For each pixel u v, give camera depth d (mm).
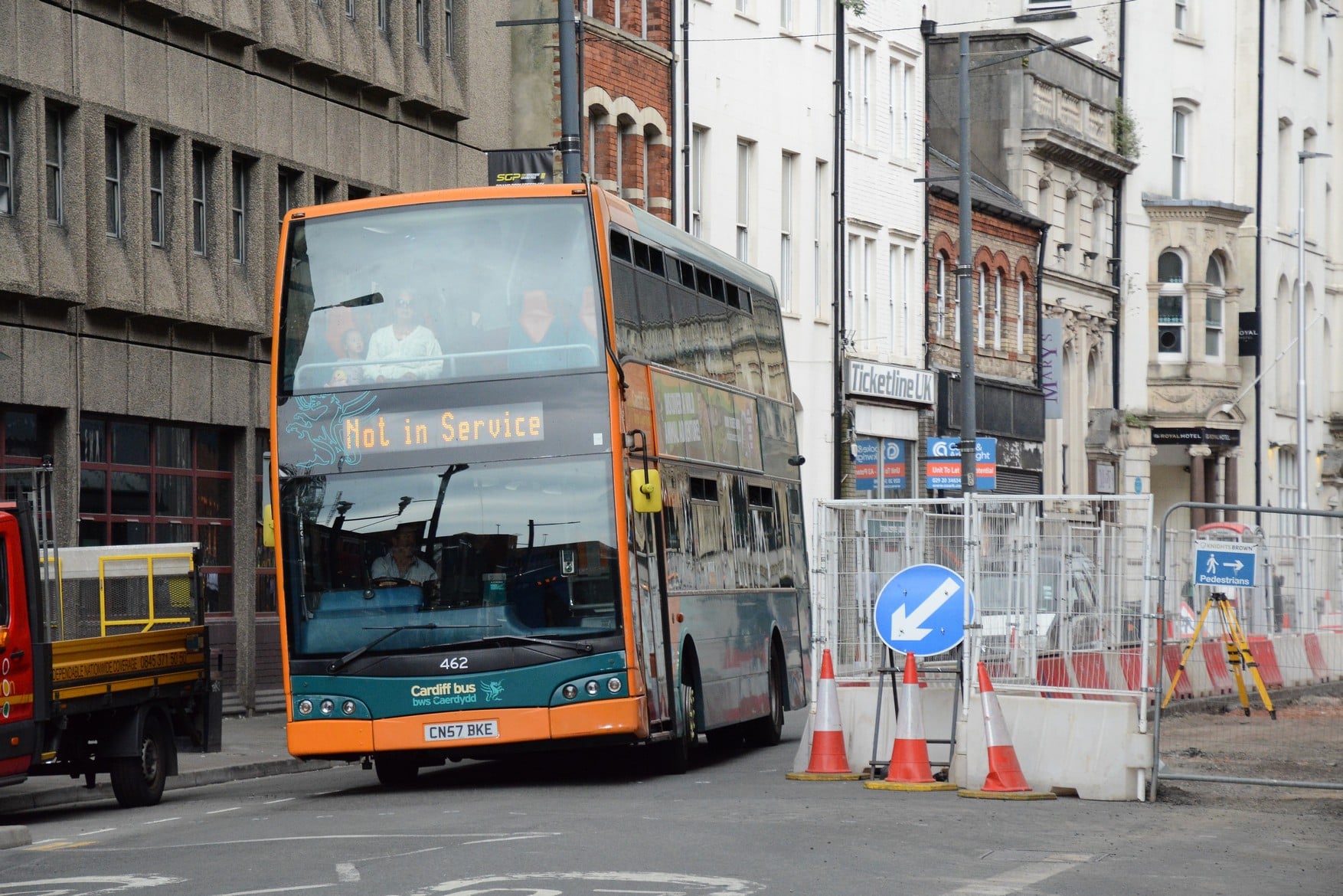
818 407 138750
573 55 80188
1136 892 33750
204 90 84500
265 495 53406
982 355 163500
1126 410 189375
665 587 55594
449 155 103312
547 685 51656
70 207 76500
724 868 35500
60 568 56438
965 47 113812
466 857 37031
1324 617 57156
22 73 73562
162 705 55250
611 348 52594
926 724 53469
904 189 151875
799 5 137750
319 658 52312
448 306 53188
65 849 42875
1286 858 38656
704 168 127062
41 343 75125
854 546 53406
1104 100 187875
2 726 47250
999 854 38125
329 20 92562
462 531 52219
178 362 83312
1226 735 59656
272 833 43406
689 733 57875
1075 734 48969
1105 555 49156
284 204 91312
